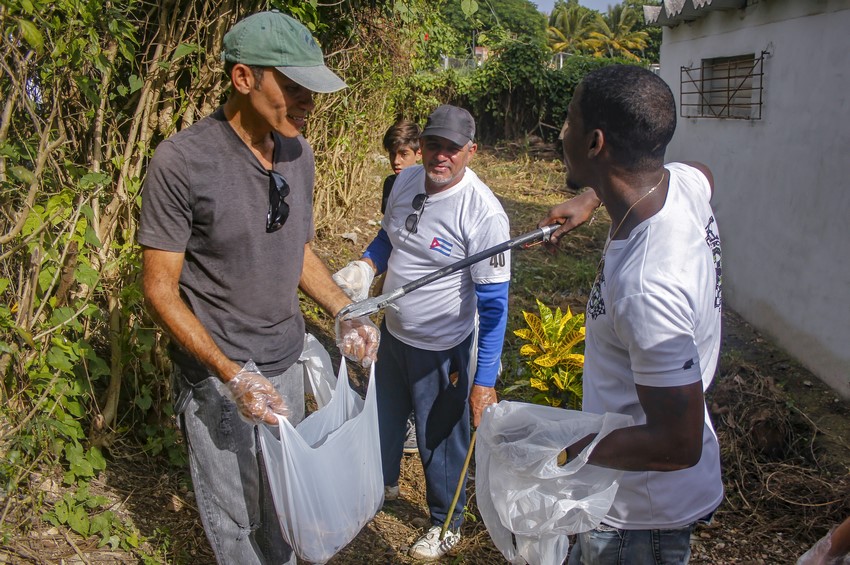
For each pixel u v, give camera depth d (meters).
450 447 3.07
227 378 2.06
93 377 2.79
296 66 2.04
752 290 5.98
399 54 6.73
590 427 1.71
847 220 4.65
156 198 2.06
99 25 2.68
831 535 1.62
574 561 2.10
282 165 2.26
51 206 2.50
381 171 10.15
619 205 1.69
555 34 60.34
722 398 4.64
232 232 2.16
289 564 2.53
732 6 6.18
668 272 1.57
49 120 2.53
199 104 3.35
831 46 4.77
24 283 2.66
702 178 1.90
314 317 5.20
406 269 2.96
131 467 3.14
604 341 1.78
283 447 2.02
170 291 2.10
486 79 15.08
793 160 5.28
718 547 3.39
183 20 3.06
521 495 1.80
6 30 2.27
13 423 2.63
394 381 3.17
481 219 2.81
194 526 2.91
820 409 4.63
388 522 3.35
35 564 2.48
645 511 1.81
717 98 6.88
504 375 4.77
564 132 1.77
